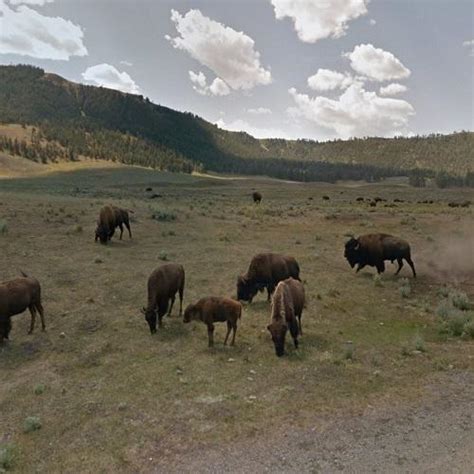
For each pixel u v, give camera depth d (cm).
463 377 820
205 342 1009
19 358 948
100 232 1902
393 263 1767
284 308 939
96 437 660
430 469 564
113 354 955
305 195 7531
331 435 644
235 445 627
